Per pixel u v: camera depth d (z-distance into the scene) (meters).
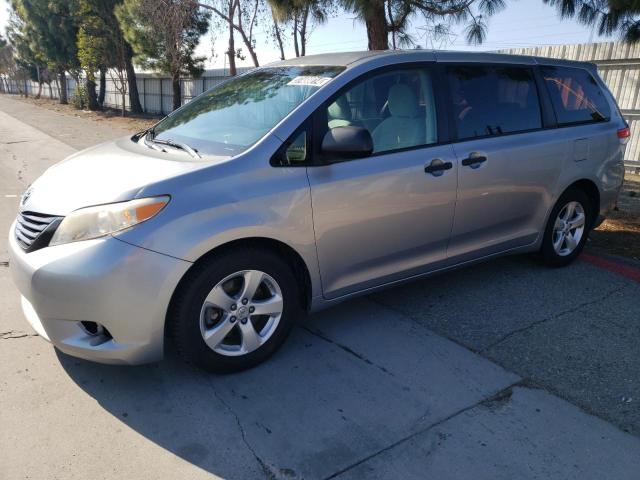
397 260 3.75
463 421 2.85
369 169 3.44
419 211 3.70
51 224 2.86
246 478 2.44
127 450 2.59
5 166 10.20
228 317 3.09
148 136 3.91
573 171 4.66
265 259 3.12
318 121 3.32
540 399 3.04
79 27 27.30
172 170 2.97
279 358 3.40
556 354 3.52
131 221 2.75
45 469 2.45
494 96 4.20
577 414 2.92
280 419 2.84
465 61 4.11
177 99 21.48
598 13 6.81
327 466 2.52
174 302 2.93
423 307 4.15
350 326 3.83
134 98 29.00
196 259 2.86
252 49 16.30
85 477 2.42
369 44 8.41
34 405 2.88
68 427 2.73
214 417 2.84
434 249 3.94
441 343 3.62
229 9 16.02
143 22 19.25
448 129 3.88
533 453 2.63
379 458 2.58
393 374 3.25
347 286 3.56
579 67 4.97
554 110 4.57
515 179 4.22
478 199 4.02
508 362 3.41
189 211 2.84
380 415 2.88
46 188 3.18
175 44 19.41
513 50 12.26
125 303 2.75
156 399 2.97
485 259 4.37
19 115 25.48
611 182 5.07
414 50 3.95
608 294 4.45
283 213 3.11
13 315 3.86
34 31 31.81
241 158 3.08
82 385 3.07
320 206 3.24
